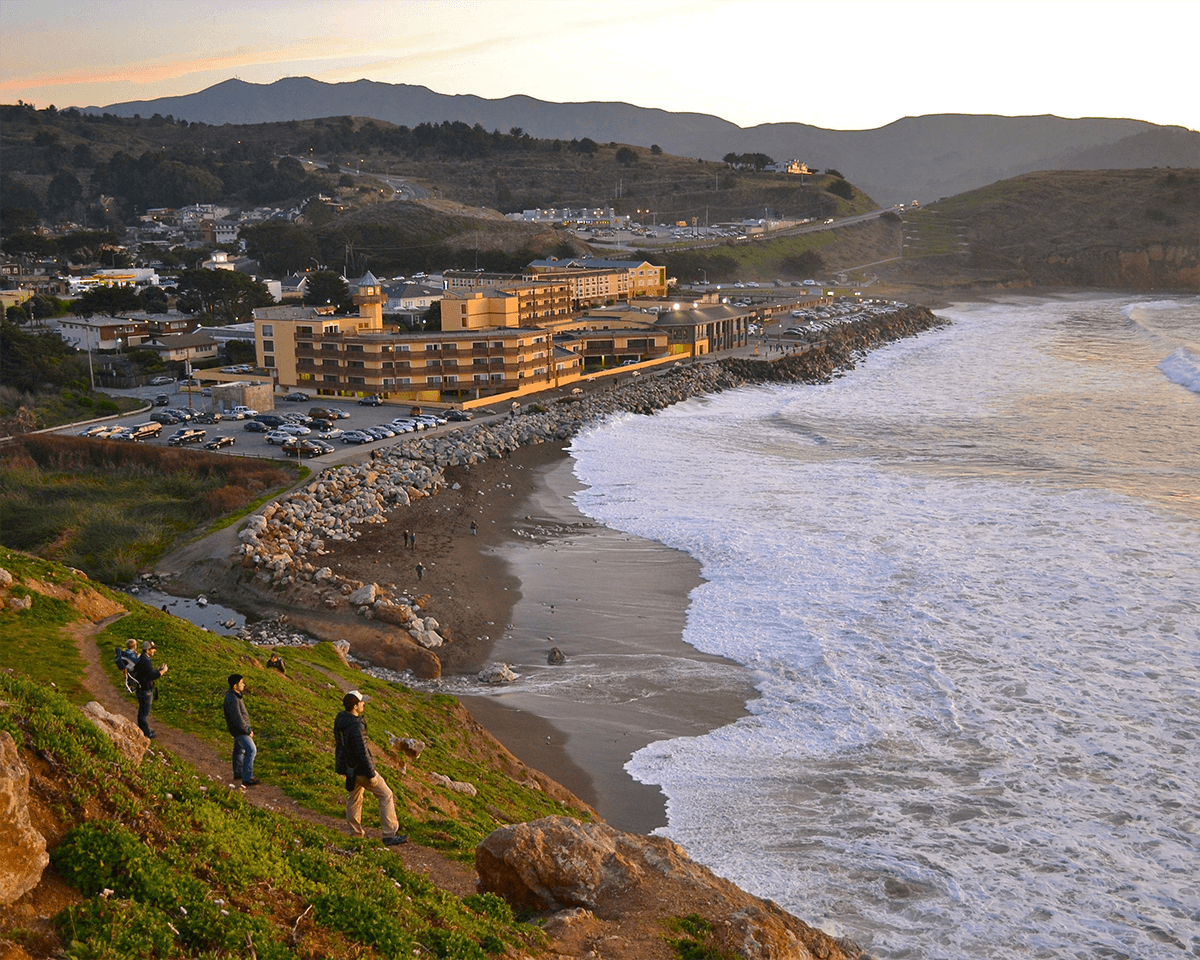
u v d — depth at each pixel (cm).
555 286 17100
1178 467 9438
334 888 1495
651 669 5288
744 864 3516
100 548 7338
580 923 1716
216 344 15375
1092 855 3559
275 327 13075
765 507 8362
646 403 13200
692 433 11788
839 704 4778
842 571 6638
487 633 5862
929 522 7731
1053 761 4200
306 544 7100
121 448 9706
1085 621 5644
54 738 1385
